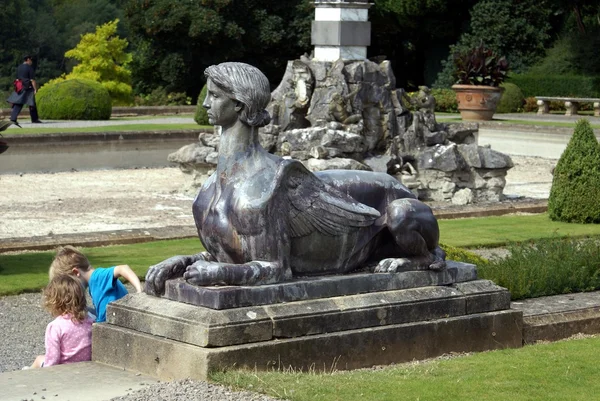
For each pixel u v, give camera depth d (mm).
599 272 9719
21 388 5969
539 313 8266
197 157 20094
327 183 7059
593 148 17062
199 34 48781
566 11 51000
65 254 7516
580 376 6562
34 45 72375
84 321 7027
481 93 35688
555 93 46719
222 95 6527
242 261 6613
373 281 6934
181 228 15633
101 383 6102
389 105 18969
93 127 30250
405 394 5891
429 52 53312
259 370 6164
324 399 5664
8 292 11109
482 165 19172
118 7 84875
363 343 6641
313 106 18609
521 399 5945
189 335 6141
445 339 7129
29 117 36562
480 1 49656
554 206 17234
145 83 53000
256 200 6488
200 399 5598
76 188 21812
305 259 6852
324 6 18984
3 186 22031
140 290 7375
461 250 10789
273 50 51906
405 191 7367
